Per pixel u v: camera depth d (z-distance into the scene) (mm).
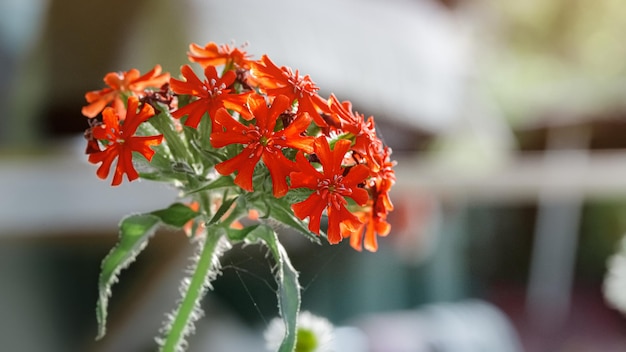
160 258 708
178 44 619
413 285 1071
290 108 344
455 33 986
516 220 1826
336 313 958
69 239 687
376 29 796
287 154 346
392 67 801
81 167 620
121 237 354
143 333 744
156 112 350
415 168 813
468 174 834
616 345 1538
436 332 1017
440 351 979
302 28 704
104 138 339
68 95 678
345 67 737
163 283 716
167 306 730
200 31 627
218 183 340
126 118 340
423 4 941
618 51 2307
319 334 419
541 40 2361
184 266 702
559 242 1526
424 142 867
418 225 1009
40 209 612
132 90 372
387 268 1017
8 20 734
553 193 1006
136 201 611
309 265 735
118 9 634
